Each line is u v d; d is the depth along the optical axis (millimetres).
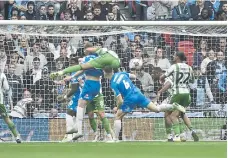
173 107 26844
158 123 29828
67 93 28875
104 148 22281
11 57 30891
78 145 24188
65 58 31203
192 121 30672
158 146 23328
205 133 30609
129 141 28297
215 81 31391
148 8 38094
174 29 30547
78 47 31297
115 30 30359
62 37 31219
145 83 31266
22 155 19281
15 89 30516
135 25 28625
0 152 20531
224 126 30672
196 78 31344
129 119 29766
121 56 31453
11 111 30172
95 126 27828
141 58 31391
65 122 30203
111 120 30125
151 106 26109
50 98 30531
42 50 31109
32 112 30266
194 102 31000
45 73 30969
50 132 30219
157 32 30484
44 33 30453
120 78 25594
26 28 30406
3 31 30016
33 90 30672
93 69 25938
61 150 21359
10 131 29391
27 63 30938
